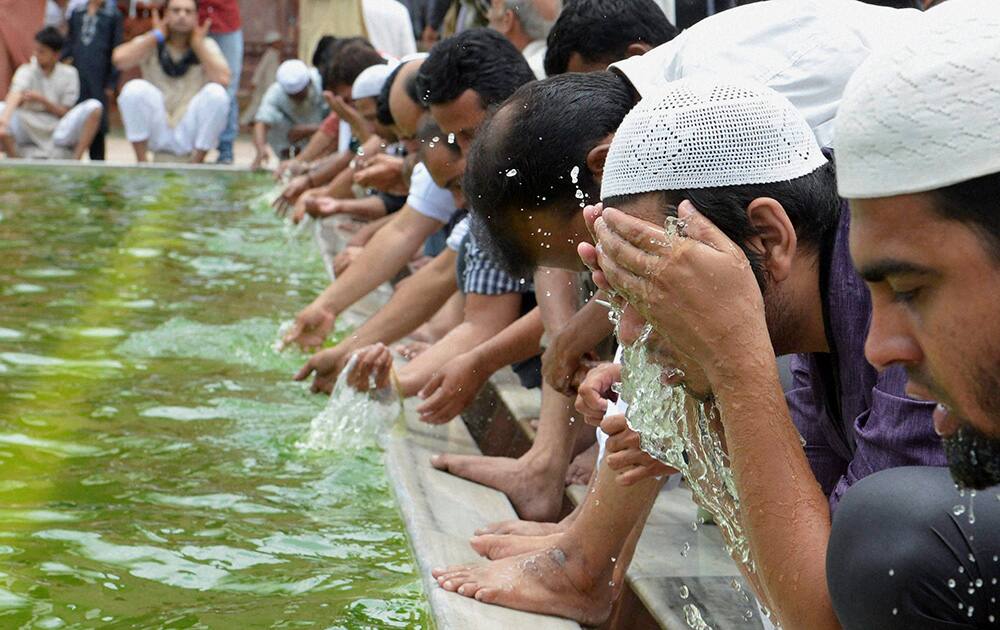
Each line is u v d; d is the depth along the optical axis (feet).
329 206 21.17
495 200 8.06
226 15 38.34
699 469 6.63
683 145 6.02
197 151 37.35
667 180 6.05
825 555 5.54
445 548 8.77
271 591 8.22
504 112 8.09
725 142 5.99
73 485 10.18
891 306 4.22
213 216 25.86
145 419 12.04
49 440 11.31
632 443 7.31
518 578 8.08
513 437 11.80
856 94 4.21
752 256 5.97
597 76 8.25
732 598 7.97
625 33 10.14
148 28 45.21
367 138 21.18
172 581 8.36
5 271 19.43
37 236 22.76
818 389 6.57
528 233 8.13
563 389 9.24
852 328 6.09
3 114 36.37
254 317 16.58
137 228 23.94
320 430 11.53
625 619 8.20
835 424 6.63
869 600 5.20
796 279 6.11
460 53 11.19
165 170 33.37
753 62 7.91
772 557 5.66
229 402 12.67
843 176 4.22
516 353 11.13
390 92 14.76
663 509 9.61
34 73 36.81
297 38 50.88
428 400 11.14
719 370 5.71
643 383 6.49
